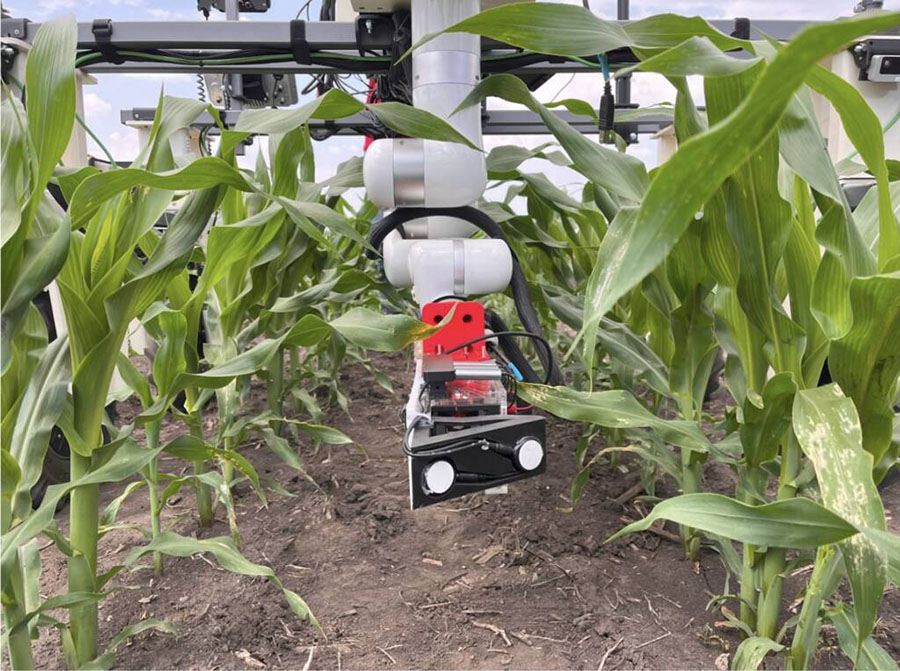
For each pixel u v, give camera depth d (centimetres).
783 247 65
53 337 138
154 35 146
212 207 81
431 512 129
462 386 90
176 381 82
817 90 53
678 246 86
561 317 123
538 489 138
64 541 74
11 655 71
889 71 145
